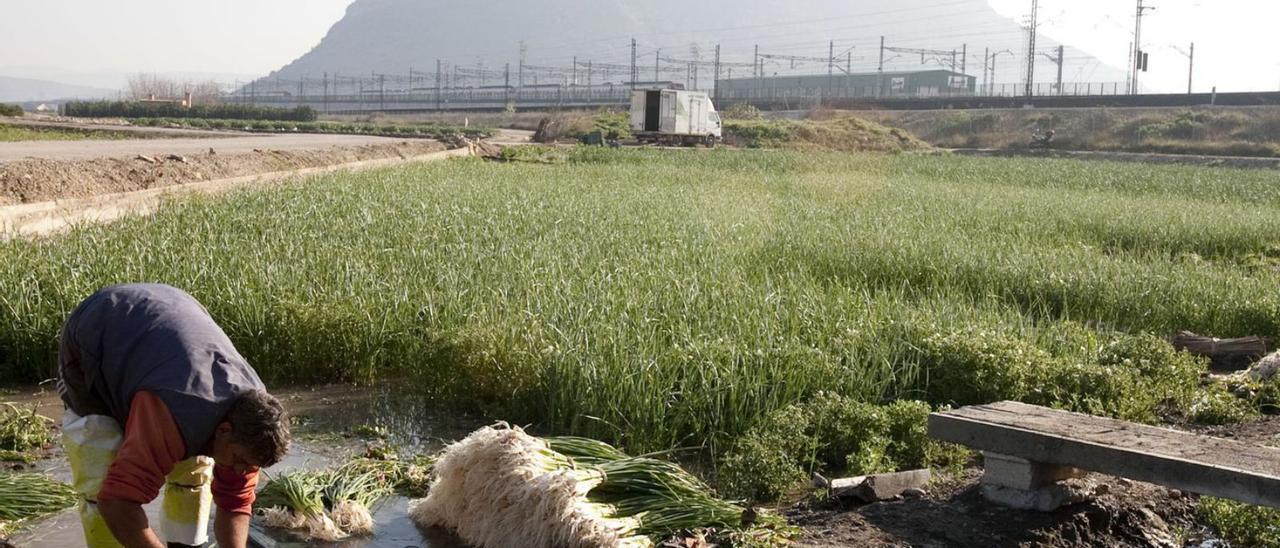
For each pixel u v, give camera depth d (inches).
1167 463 199.3
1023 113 3213.6
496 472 209.6
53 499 218.7
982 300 470.6
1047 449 213.8
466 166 1221.7
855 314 385.4
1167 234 706.8
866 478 233.0
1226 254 680.4
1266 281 513.0
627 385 283.0
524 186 896.9
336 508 219.1
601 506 209.2
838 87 5600.4
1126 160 2536.9
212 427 143.1
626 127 2657.5
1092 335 386.3
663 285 405.1
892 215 738.8
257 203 637.3
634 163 1510.8
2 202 596.1
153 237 466.6
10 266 374.6
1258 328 445.7
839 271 516.7
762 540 206.8
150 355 147.1
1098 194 1061.8
